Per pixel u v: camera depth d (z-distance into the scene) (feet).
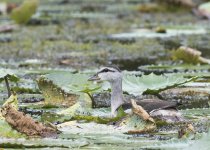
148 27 109.70
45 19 119.65
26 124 45.03
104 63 76.89
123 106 51.93
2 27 104.73
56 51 86.28
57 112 51.75
